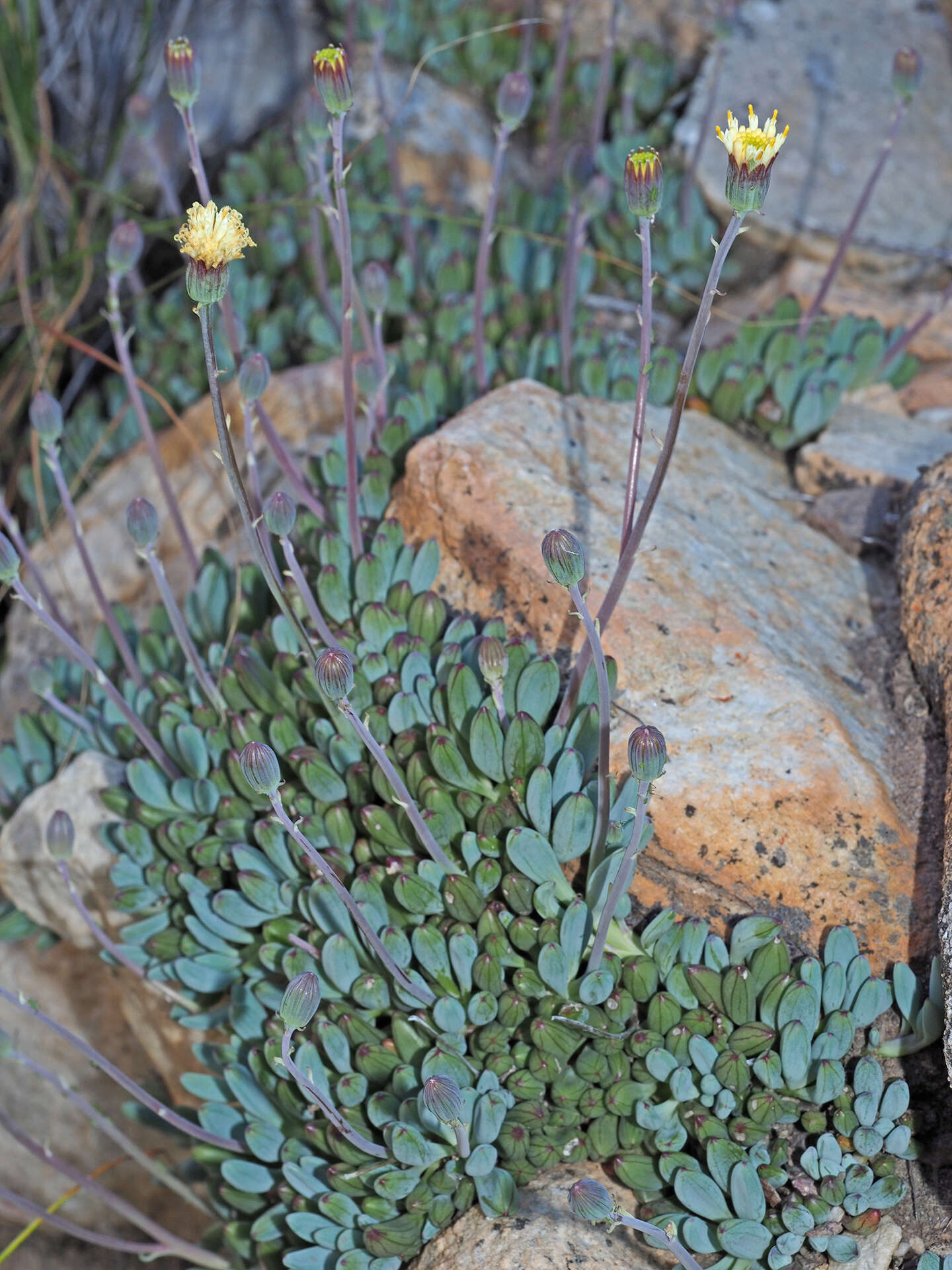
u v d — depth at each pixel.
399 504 0.55
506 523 0.52
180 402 0.71
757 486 0.58
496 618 0.52
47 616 0.47
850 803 0.47
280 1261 0.47
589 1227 0.44
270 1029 0.46
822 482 0.59
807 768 0.47
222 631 0.56
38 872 0.57
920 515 0.51
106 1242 0.49
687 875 0.47
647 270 0.41
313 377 0.65
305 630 0.49
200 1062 0.53
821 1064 0.43
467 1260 0.43
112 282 0.51
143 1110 0.53
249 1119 0.48
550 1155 0.45
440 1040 0.45
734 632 0.50
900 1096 0.43
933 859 0.47
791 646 0.51
